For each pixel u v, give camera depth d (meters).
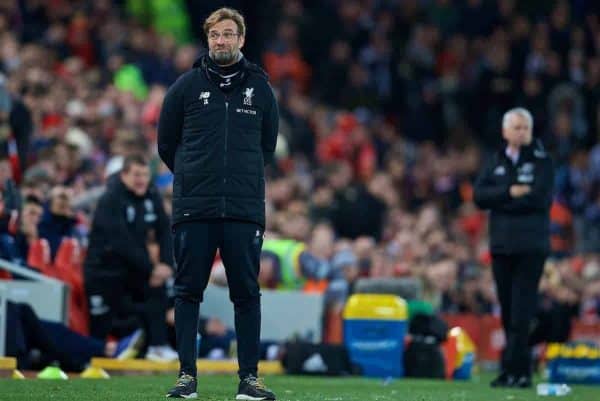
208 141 24.25
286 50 82.38
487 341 51.59
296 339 41.69
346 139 72.69
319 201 58.62
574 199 73.00
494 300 54.19
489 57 80.62
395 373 39.59
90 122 55.47
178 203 24.41
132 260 37.88
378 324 39.66
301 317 42.06
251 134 24.45
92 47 68.38
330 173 59.69
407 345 40.44
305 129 72.88
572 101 79.56
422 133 80.88
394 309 39.66
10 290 36.00
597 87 80.50
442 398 28.97
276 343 41.81
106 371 35.81
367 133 75.62
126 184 38.22
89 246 38.38
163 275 38.12
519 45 80.19
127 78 66.75
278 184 56.84
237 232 24.28
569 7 86.69
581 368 39.88
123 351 37.22
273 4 85.06
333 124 75.62
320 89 81.62
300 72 82.38
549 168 34.50
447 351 40.97
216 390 28.23
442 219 71.94
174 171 24.70
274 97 24.89
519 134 34.47
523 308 34.22
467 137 79.12
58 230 39.41
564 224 67.81
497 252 34.38
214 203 24.19
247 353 24.69
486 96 80.00
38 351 34.94
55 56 65.75
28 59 56.50
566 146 77.69
